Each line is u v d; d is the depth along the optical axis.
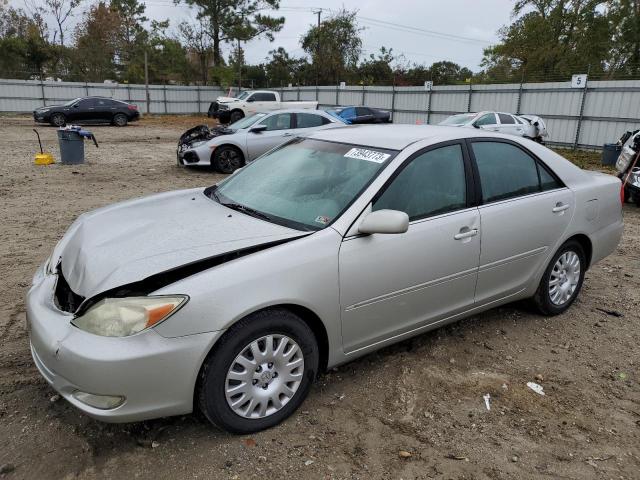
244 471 2.64
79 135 13.46
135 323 2.53
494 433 3.01
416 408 3.22
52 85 37.00
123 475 2.60
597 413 3.24
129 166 13.56
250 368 2.81
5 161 13.83
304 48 55.97
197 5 52.16
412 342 4.04
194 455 2.74
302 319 3.02
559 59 37.38
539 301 4.44
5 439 2.82
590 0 35.72
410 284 3.38
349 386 3.42
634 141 9.92
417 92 29.23
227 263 2.76
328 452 2.80
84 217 3.81
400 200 3.38
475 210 3.71
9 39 46.12
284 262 2.85
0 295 4.67
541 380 3.58
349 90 33.88
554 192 4.28
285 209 3.40
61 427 2.93
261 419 2.90
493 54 46.34
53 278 3.14
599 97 21.06
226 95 42.97
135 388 2.52
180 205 3.71
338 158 3.68
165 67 55.38
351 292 3.10
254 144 12.76
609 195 4.73
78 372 2.51
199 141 12.95
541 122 20.50
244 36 52.53
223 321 2.63
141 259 2.82
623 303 4.98
